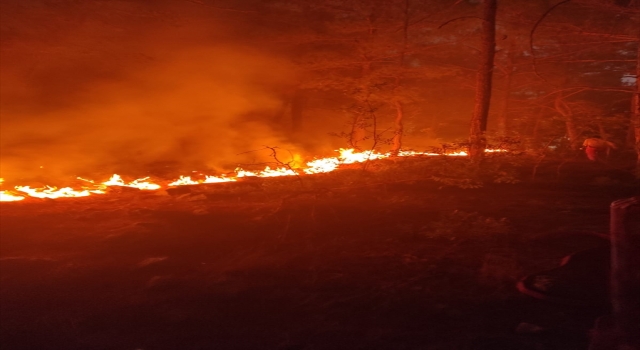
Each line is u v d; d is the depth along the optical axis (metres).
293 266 6.55
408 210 9.22
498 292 5.50
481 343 4.45
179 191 11.69
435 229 7.92
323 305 5.38
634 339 3.50
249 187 11.70
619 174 12.41
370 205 9.69
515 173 12.22
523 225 8.05
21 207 10.20
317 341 4.63
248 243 7.56
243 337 4.75
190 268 6.58
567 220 8.33
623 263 3.60
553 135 15.21
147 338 4.78
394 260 6.63
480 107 12.86
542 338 4.47
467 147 12.80
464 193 10.68
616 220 3.66
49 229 8.48
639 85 12.16
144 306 5.46
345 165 14.88
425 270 6.25
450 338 4.58
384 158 14.05
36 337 4.84
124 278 6.29
